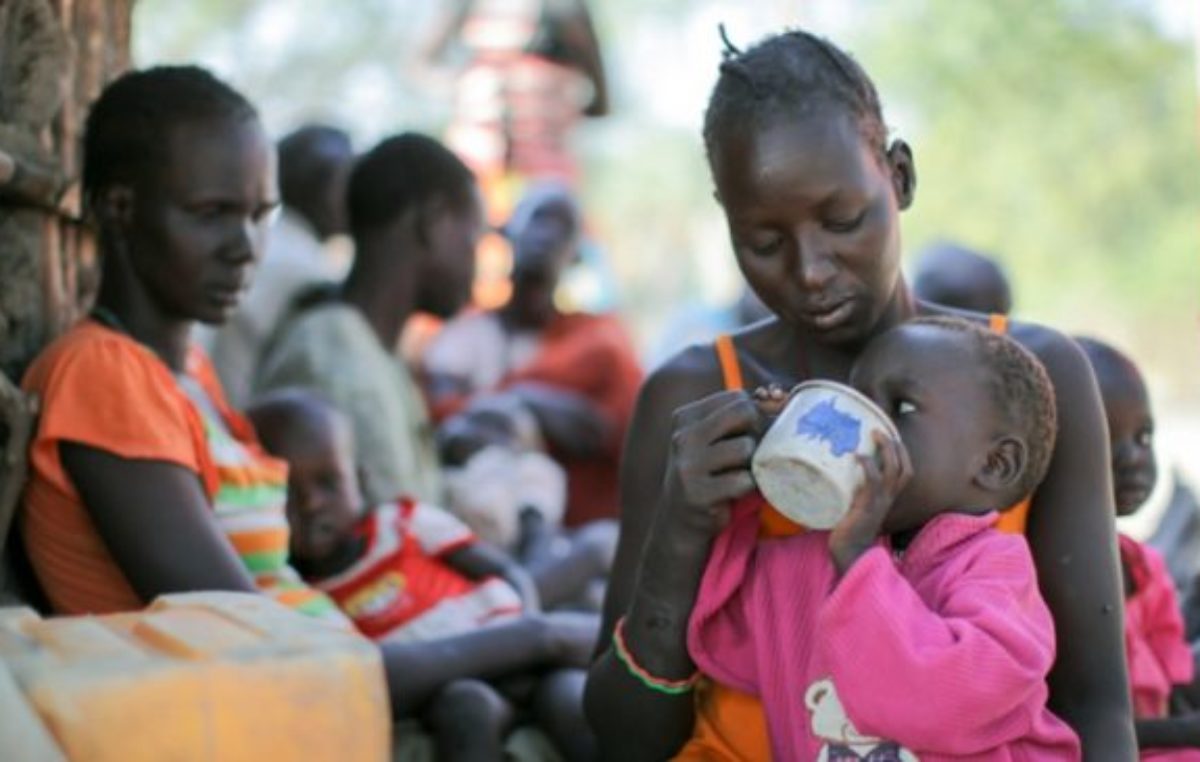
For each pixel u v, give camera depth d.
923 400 2.64
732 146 2.65
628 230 33.41
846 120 2.63
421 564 4.13
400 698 3.55
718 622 2.76
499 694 3.73
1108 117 22.33
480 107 12.82
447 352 6.86
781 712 2.67
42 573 3.36
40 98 3.59
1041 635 2.54
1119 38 22.36
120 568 3.26
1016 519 2.82
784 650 2.67
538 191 7.27
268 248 5.46
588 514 6.57
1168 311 22.91
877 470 2.50
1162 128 22.27
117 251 3.51
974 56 22.27
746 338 2.97
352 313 4.77
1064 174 22.25
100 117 3.50
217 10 25.52
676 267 33.47
